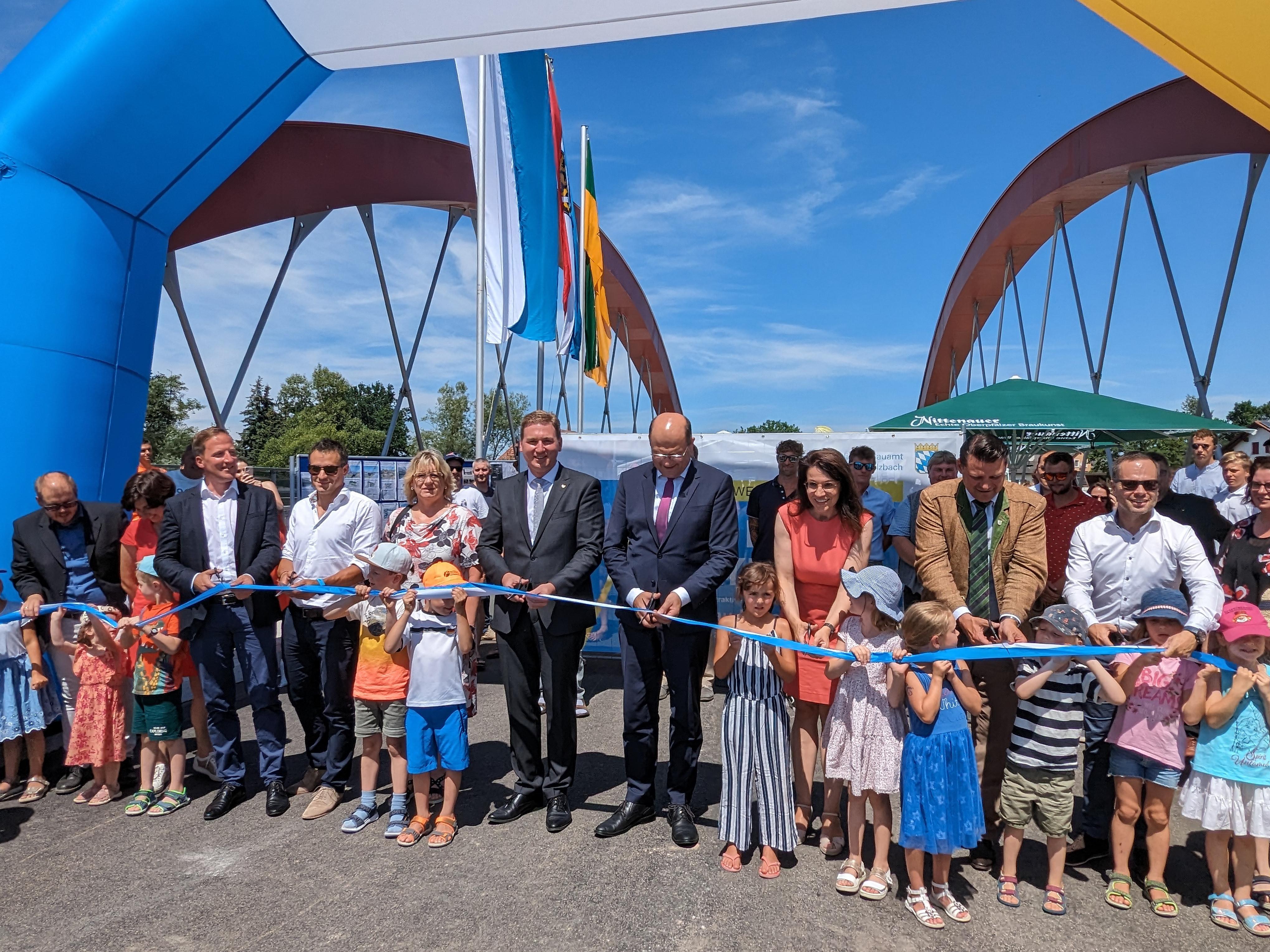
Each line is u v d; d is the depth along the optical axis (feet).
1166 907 9.56
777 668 10.62
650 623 11.81
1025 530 11.66
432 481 12.79
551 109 38.37
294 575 13.56
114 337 16.96
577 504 12.86
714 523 12.32
